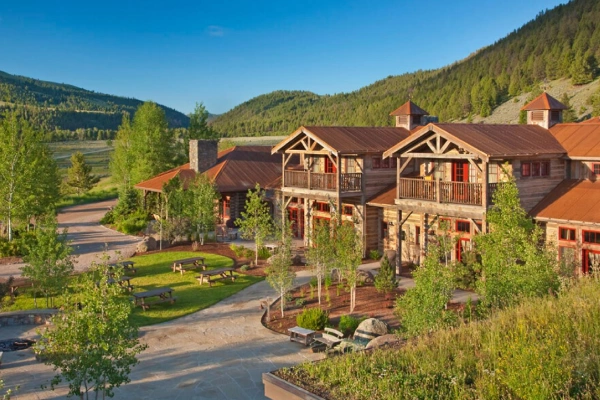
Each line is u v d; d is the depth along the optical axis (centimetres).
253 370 1418
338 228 2084
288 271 1961
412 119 3306
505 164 2188
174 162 5262
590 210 2064
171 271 2620
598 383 848
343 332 1705
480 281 1602
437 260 1463
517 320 1133
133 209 4322
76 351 1041
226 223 3703
